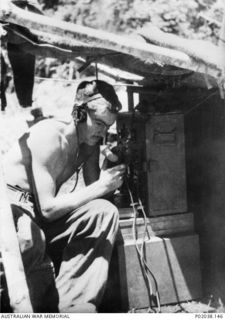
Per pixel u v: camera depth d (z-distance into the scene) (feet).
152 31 10.94
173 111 10.75
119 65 10.84
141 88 11.34
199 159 11.10
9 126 20.10
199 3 25.11
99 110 9.77
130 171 11.05
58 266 10.28
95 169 11.06
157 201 10.55
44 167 9.65
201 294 10.67
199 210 11.19
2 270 9.07
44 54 11.80
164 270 10.41
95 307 9.36
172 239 10.43
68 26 9.27
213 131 10.64
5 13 9.22
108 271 10.42
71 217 9.73
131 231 10.41
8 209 8.65
